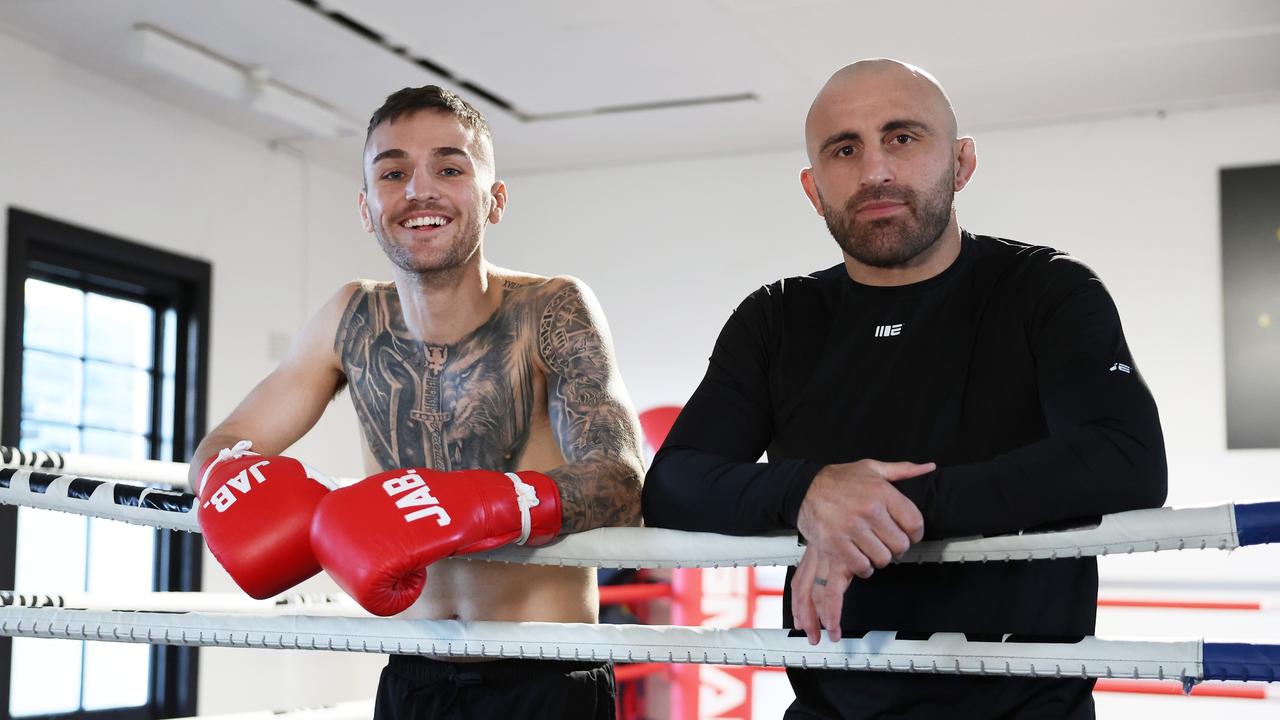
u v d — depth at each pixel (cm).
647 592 513
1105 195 538
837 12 430
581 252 619
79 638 151
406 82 502
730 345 150
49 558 472
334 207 614
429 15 436
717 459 128
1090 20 436
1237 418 509
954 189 143
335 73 493
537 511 126
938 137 138
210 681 527
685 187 605
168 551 515
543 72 491
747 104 527
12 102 450
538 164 617
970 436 133
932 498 112
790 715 136
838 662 115
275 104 495
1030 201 548
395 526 119
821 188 142
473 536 122
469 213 158
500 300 171
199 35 454
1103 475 111
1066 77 492
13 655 459
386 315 175
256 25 445
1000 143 555
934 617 129
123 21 438
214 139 543
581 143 582
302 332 182
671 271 603
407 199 156
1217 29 443
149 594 192
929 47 462
